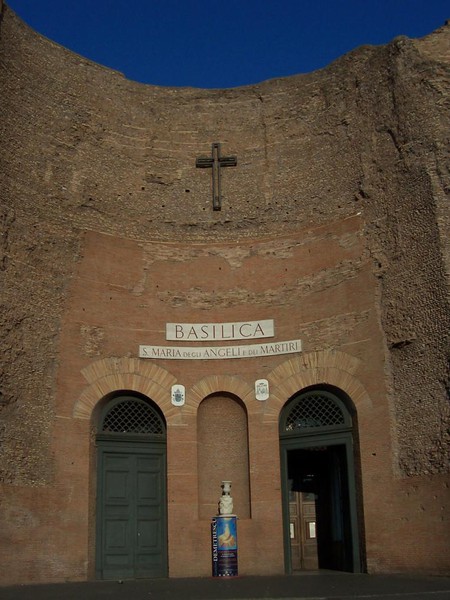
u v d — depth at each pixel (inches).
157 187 1079.0
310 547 1037.8
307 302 1004.6
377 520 877.8
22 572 826.8
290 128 1099.9
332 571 949.8
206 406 1002.1
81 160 1028.5
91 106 1057.5
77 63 1059.3
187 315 1020.5
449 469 814.5
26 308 913.5
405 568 839.7
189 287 1035.9
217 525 896.3
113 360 970.7
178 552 923.4
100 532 915.4
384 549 864.3
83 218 1005.8
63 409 916.0
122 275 1011.9
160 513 951.0
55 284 954.1
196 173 1098.7
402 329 909.2
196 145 1110.4
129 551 924.0
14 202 935.0
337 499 1018.7
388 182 976.3
